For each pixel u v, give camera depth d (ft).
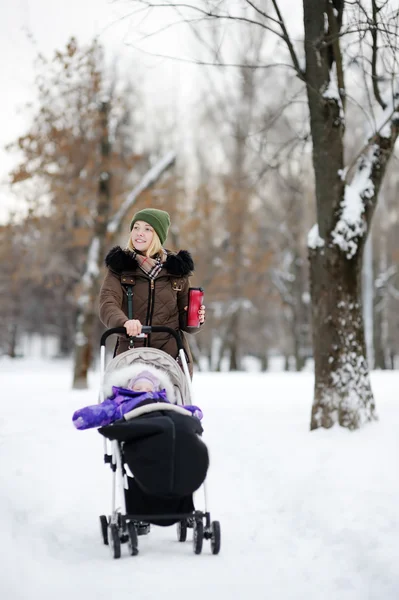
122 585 16.74
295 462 28.66
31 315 219.41
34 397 56.85
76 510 23.70
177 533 21.52
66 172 79.41
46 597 15.99
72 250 102.53
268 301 162.20
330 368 34.14
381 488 23.99
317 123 34.86
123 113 79.82
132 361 20.84
